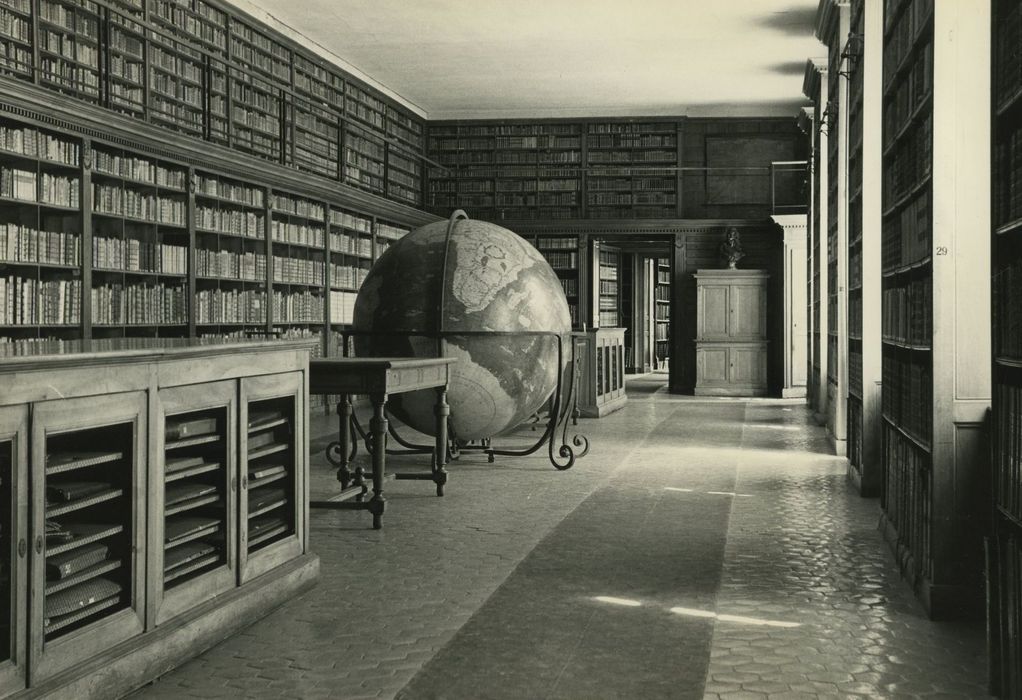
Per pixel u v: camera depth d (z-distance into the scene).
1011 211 3.14
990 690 3.23
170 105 11.27
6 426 2.68
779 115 19.53
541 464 8.83
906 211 4.88
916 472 4.58
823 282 13.41
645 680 3.37
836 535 5.77
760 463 8.92
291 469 4.42
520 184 19.98
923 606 4.27
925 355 4.41
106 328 9.25
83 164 8.70
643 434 11.33
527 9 13.90
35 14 8.21
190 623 3.52
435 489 7.44
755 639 3.82
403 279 7.98
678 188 19.55
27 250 8.12
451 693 3.23
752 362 18.38
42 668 2.81
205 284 10.98
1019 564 3.05
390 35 15.05
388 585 4.61
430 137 20.23
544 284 8.15
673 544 5.53
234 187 11.48
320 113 15.28
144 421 3.30
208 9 12.35
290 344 4.32
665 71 17.16
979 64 4.13
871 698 3.21
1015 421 3.10
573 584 4.65
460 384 7.86
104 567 3.12
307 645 3.72
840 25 10.10
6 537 2.71
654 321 26.89
